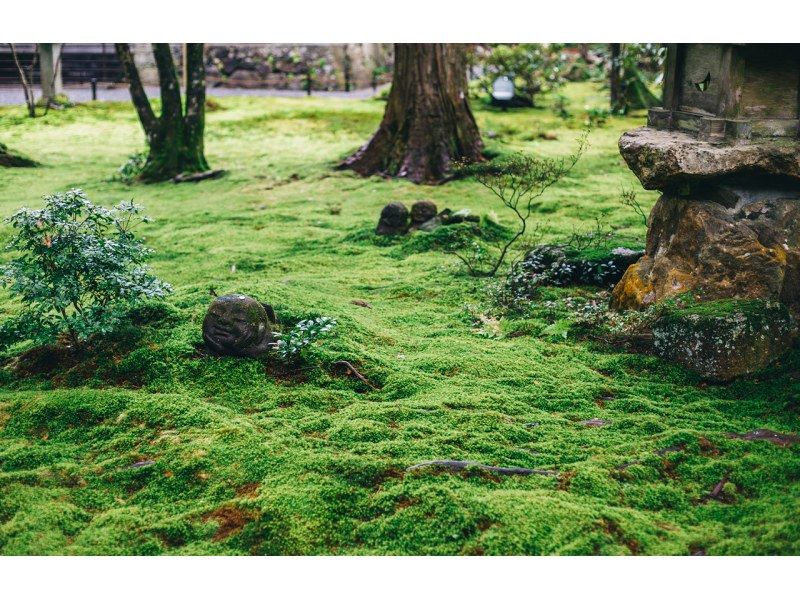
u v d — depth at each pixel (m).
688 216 6.92
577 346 6.99
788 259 6.62
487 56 24.27
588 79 29.47
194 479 4.86
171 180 15.81
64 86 29.34
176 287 9.01
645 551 4.08
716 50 6.78
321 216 12.63
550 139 18.12
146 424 5.49
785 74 6.47
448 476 4.76
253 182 15.30
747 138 6.49
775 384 5.93
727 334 6.04
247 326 6.29
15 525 4.40
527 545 4.15
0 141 18.78
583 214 12.20
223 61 30.89
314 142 19.27
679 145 6.54
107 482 4.88
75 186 15.45
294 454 5.03
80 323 6.16
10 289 6.25
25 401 5.75
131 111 23.59
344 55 31.00
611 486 4.66
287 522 4.39
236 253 10.49
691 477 4.77
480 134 17.03
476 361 6.58
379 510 4.52
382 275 9.51
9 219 6.23
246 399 5.92
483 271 9.38
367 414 5.60
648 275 7.30
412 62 14.94
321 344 6.63
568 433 5.35
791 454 4.89
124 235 6.61
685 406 5.73
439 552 4.16
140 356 6.30
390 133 15.36
